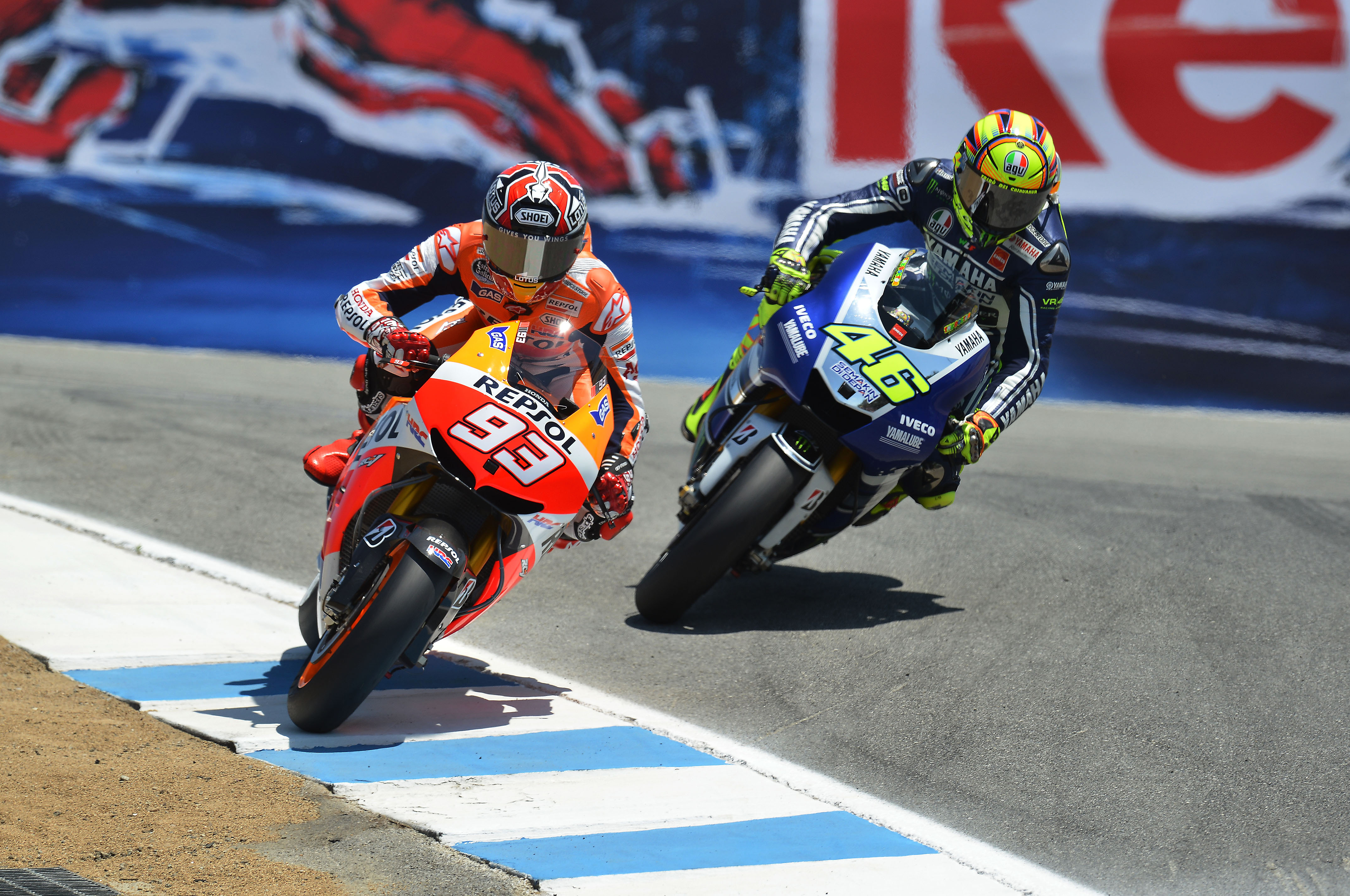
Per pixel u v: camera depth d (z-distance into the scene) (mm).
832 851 12211
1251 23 48312
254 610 19125
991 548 25547
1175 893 11945
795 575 23453
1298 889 12125
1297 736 16047
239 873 10789
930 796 13898
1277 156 48375
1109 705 16922
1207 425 45094
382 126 51344
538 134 51312
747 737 15406
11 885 10164
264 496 26594
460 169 51312
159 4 51594
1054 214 20266
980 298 20438
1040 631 20094
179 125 51750
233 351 51750
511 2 51156
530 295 15492
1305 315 48438
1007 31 49500
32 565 20188
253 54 51531
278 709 15008
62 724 13945
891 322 19828
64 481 26547
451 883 10922
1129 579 23359
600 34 50969
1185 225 48938
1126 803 13922
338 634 13953
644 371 51469
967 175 19297
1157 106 48875
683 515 20297
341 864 11133
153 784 12516
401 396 16266
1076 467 35156
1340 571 24438
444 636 15312
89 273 52094
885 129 50219
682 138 50969
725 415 20609
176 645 17172
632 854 11758
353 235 51500
